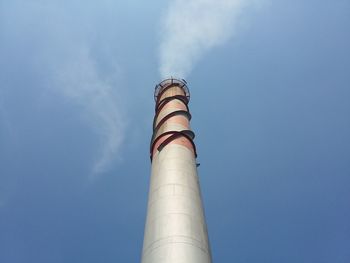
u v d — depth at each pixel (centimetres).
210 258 1517
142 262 1507
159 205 1692
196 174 2006
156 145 2262
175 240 1474
